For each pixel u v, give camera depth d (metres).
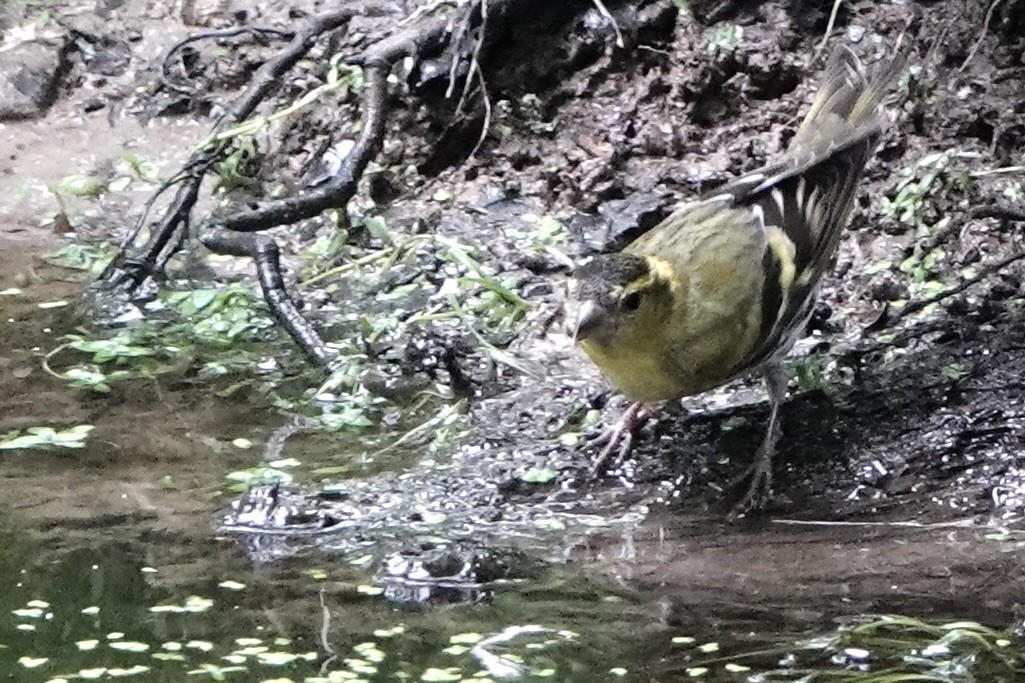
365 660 7.51
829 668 7.34
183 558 8.58
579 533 8.86
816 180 9.51
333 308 12.05
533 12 13.79
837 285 11.39
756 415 9.98
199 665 7.50
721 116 13.49
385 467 9.66
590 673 7.35
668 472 9.48
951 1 13.41
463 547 8.60
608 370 9.13
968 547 8.50
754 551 8.59
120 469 9.63
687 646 7.59
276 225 12.25
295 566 8.51
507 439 9.95
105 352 11.34
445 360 10.73
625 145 13.34
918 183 12.03
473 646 7.64
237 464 9.72
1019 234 11.59
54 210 13.80
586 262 8.93
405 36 13.55
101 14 15.79
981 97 12.75
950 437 9.49
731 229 9.23
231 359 11.30
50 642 7.74
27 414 10.41
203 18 15.55
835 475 9.29
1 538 8.78
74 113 15.03
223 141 13.02
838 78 10.33
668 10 13.75
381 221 12.56
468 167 13.63
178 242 12.73
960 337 10.47
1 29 15.68
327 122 14.05
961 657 7.38
